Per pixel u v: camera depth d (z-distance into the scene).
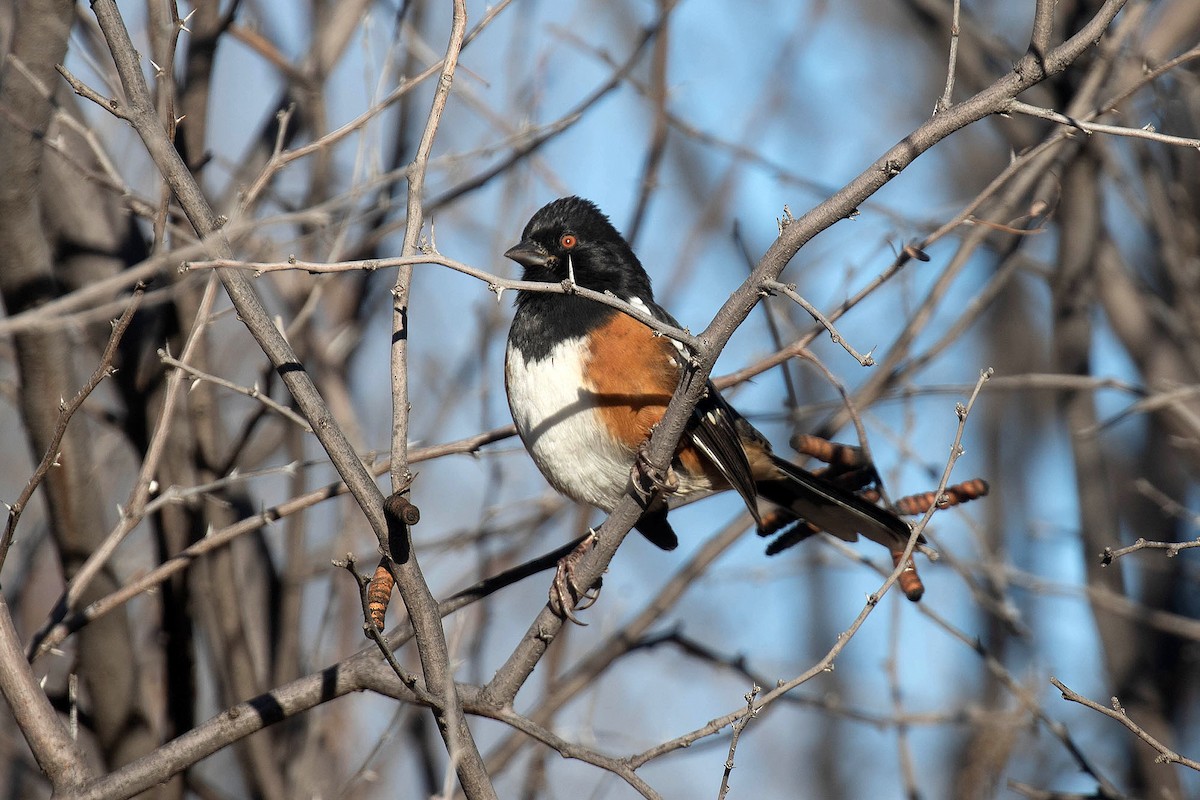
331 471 12.59
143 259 8.73
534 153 10.13
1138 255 12.46
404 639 6.46
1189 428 10.33
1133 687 10.02
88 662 7.73
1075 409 10.34
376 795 10.29
